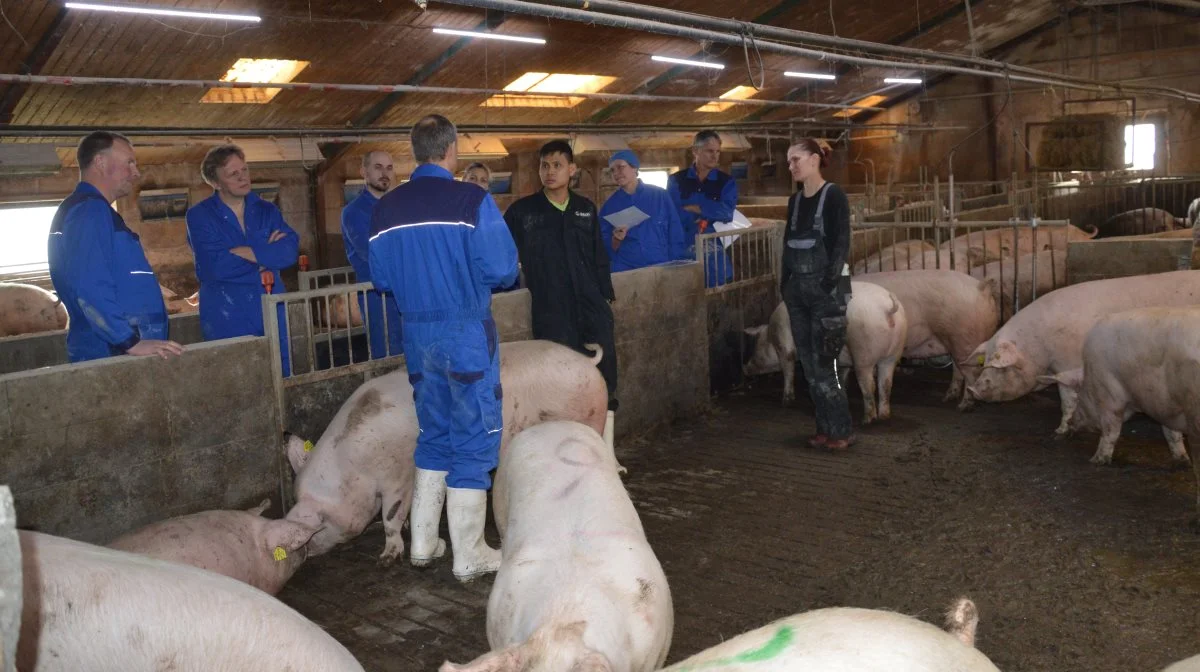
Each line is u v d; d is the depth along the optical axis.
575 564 2.39
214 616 2.02
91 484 3.62
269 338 4.17
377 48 9.47
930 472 4.97
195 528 3.43
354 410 3.92
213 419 3.99
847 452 5.39
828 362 5.35
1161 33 17.34
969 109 18.84
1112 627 3.24
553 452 2.96
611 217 6.15
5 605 0.87
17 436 3.41
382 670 3.12
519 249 4.88
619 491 2.79
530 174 14.42
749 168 17.80
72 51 7.76
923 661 1.30
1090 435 5.46
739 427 6.02
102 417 3.64
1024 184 15.02
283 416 4.25
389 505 3.94
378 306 5.00
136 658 1.90
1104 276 6.80
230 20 7.84
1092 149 14.77
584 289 4.81
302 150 10.88
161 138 9.80
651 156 16.11
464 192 3.47
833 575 3.76
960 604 1.63
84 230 3.68
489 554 3.78
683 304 6.09
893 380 7.18
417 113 11.44
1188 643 3.10
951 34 16.06
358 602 3.62
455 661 3.16
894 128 18.67
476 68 10.66
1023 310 5.88
